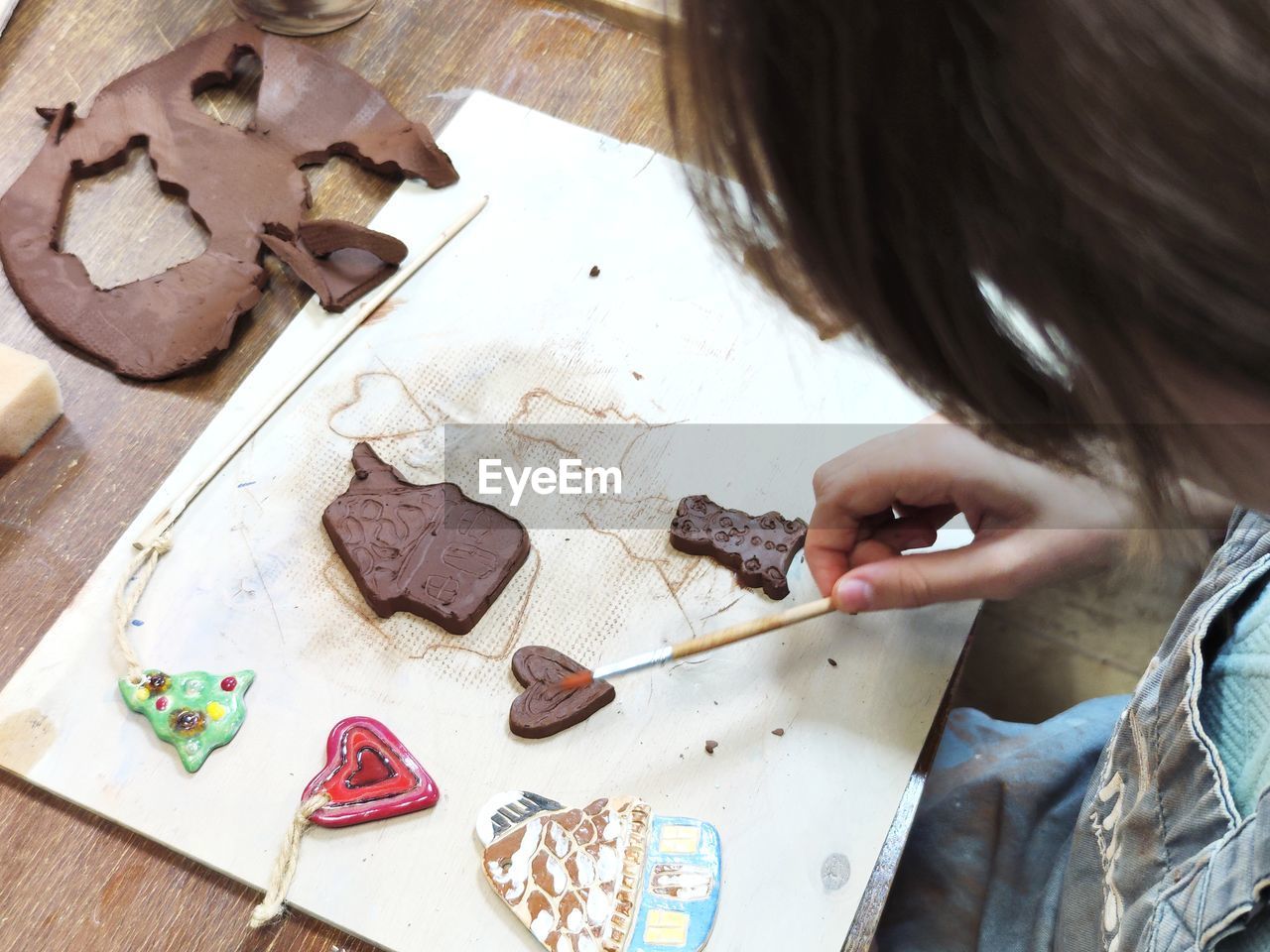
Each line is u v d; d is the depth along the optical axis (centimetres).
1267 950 30
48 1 56
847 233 17
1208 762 33
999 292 18
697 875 38
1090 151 14
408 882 38
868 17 15
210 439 46
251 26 55
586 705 41
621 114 55
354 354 48
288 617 43
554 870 38
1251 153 13
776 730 41
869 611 42
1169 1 13
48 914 38
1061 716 51
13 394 44
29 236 49
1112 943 36
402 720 41
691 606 44
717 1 16
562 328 50
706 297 50
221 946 37
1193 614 37
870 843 39
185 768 40
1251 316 15
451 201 52
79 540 44
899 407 48
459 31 57
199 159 52
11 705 40
